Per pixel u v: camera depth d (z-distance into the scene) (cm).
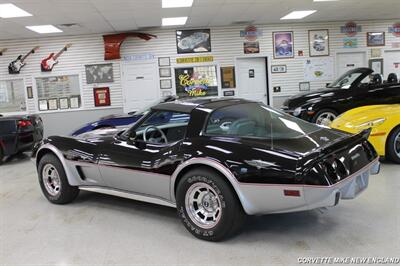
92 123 775
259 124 344
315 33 1171
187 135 336
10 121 767
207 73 1155
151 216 390
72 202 457
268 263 274
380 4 961
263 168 282
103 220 386
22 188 551
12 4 720
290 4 894
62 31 1050
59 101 1148
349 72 881
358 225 332
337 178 279
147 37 1127
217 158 300
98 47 1132
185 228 350
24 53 1128
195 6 848
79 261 295
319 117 806
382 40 1197
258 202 289
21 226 382
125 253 305
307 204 275
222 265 275
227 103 364
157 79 1148
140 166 357
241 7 893
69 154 424
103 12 843
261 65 1184
